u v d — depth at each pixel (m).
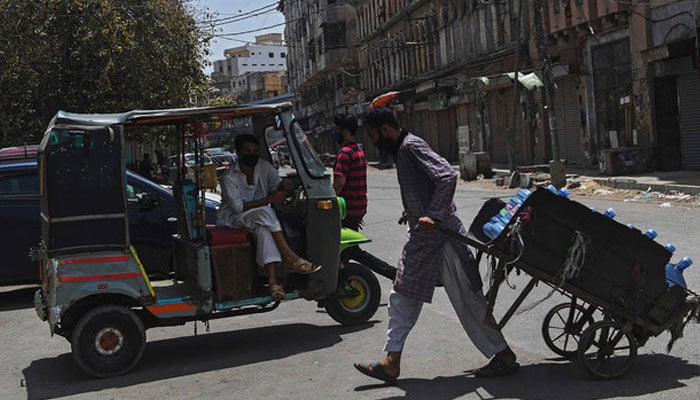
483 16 32.22
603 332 4.84
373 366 4.96
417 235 4.86
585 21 22.48
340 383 5.14
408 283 4.87
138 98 21.31
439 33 38.94
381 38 51.09
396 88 46.78
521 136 28.88
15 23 19.38
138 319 5.78
